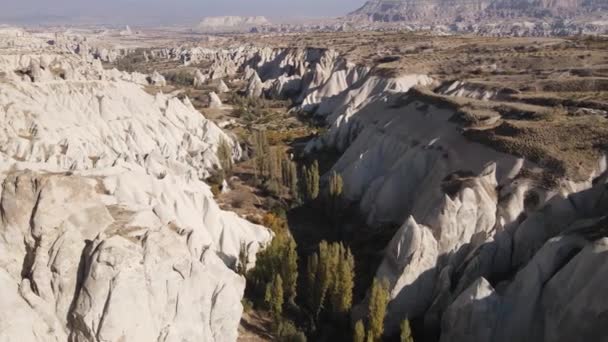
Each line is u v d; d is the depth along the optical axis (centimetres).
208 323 3155
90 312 2666
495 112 6022
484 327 3266
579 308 2938
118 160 4606
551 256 3328
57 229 2870
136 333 2742
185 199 4453
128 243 2823
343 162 7600
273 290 3925
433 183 5316
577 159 4475
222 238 4578
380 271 4131
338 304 3894
